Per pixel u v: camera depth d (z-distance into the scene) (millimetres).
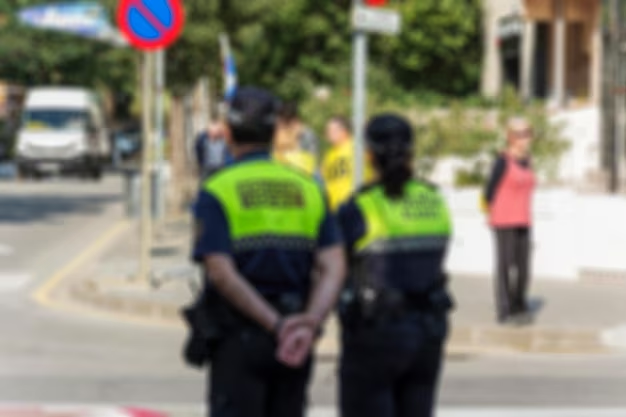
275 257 11859
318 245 12188
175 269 38688
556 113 62375
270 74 92250
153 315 30344
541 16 75625
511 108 49250
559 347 26656
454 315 29656
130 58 65625
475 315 29641
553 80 77000
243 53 63875
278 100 12555
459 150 48250
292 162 27875
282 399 11945
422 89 91625
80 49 124938
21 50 125312
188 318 12016
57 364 23984
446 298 13773
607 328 27844
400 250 13531
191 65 61656
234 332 11727
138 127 145875
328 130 30234
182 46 60938
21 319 29781
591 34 73500
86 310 31422
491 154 48062
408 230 13578
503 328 27453
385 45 89938
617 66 53188
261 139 12266
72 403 20438
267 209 11922
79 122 102062
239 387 11727
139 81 62844
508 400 21047
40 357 24719
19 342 26484
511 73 85812
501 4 87188
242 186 11938
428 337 13586
